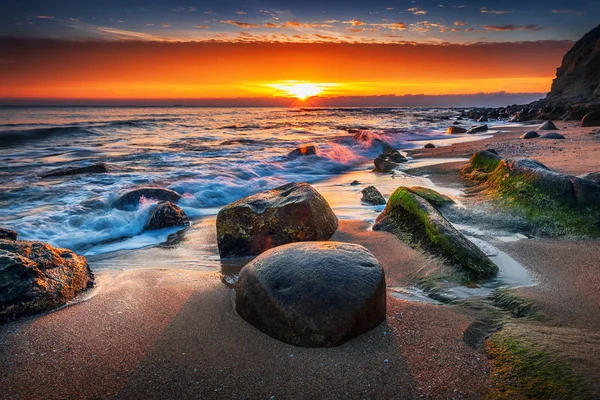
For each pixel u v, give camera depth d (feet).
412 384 8.89
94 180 36.65
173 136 84.02
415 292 13.92
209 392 8.95
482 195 25.02
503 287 13.67
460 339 10.57
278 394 8.82
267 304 11.16
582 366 8.50
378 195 28.02
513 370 8.86
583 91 166.30
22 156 52.75
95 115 183.21
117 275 16.33
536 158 36.42
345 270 11.37
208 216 27.58
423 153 54.24
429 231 17.26
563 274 14.53
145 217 25.09
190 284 15.16
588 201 19.24
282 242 18.52
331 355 10.07
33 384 9.30
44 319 12.27
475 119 162.20
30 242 14.75
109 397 8.87
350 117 185.06
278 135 87.76
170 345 10.78
